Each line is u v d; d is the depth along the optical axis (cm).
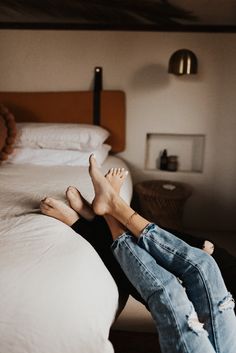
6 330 94
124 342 155
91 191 173
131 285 130
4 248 108
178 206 243
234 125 266
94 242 137
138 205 281
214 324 115
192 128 269
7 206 147
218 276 120
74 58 263
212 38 252
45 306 95
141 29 255
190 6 228
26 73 268
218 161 274
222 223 286
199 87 261
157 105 267
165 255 124
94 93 265
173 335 109
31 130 232
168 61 258
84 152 229
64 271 103
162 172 280
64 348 96
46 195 163
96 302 103
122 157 281
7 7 239
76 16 246
